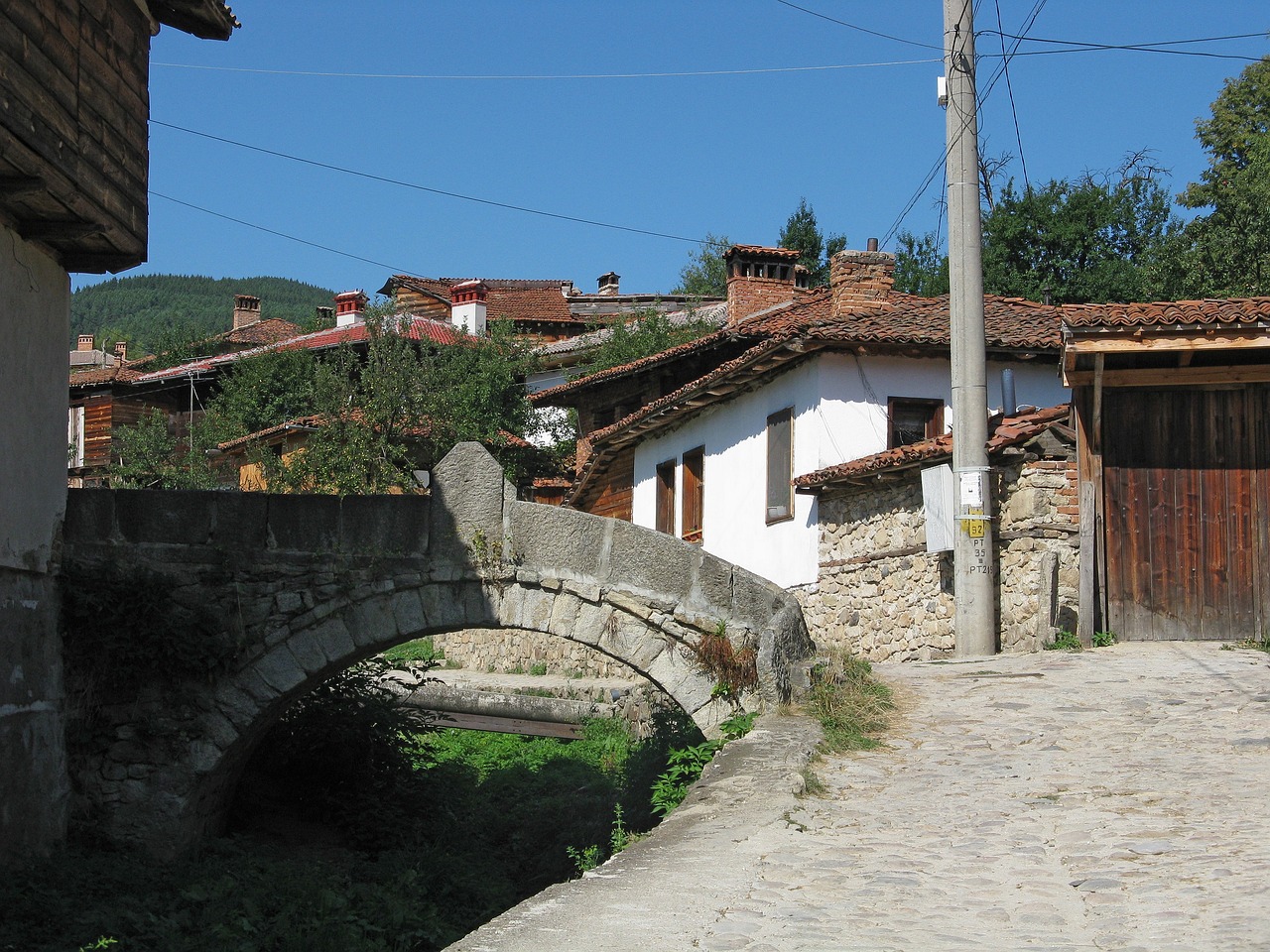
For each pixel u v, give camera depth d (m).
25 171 9.22
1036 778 8.01
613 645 11.27
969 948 4.79
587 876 5.87
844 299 20.45
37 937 8.74
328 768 13.86
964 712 10.10
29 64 8.97
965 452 14.12
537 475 31.22
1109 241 36.84
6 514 10.05
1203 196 35.81
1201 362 13.36
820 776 8.12
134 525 11.51
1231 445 13.56
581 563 11.41
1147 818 6.95
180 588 11.49
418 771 14.91
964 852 6.36
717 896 5.49
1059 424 14.05
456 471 11.60
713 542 22.17
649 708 15.79
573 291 53.91
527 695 18.69
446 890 11.76
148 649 11.17
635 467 26.08
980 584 13.95
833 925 5.09
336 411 27.41
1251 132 35.66
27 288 10.38
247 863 11.29
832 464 18.20
